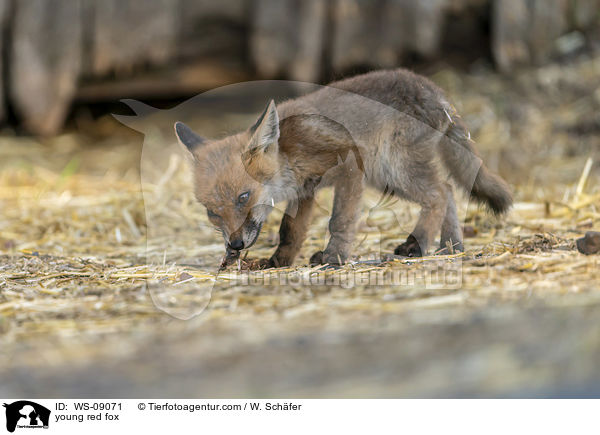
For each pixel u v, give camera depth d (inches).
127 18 770.2
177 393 234.7
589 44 820.6
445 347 256.4
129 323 311.0
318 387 234.2
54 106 783.7
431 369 239.0
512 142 701.9
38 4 762.8
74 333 298.2
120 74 801.6
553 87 773.3
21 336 294.8
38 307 334.3
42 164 729.0
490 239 441.7
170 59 802.8
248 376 244.5
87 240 491.5
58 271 402.3
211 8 785.6
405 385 230.4
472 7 802.8
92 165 730.2
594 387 218.4
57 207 576.7
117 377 250.1
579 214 492.1
